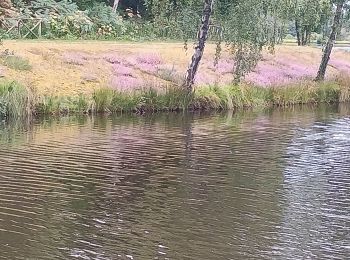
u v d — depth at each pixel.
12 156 13.27
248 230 8.89
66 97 20.75
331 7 30.39
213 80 25.69
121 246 8.13
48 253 7.82
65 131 16.91
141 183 11.35
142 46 29.00
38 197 10.23
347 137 17.39
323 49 33.50
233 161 13.56
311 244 8.41
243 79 26.59
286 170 12.80
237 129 18.41
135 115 21.02
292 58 33.97
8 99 18.94
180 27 23.06
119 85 22.80
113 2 41.97
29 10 31.95
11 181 11.16
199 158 13.75
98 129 17.47
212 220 9.31
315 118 21.73
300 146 15.69
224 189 11.11
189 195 10.64
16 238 8.30
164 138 16.30
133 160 13.30
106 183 11.27
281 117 21.84
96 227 8.83
